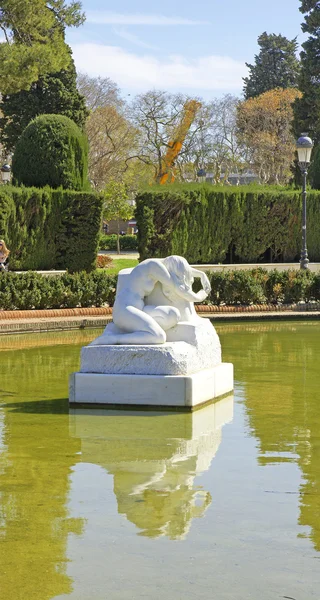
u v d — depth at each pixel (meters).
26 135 34.56
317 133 55.75
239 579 5.15
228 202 33.62
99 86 71.00
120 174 70.69
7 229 29.94
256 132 79.94
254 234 34.50
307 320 24.38
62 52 42.56
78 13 44.03
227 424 9.59
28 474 7.45
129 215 58.09
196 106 71.31
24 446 8.55
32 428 9.42
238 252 34.50
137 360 10.63
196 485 7.06
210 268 31.30
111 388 10.59
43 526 6.07
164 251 32.22
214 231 33.41
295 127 56.72
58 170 34.06
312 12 56.09
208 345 11.34
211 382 11.00
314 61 56.44
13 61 36.88
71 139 34.38
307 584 5.08
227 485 7.06
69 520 6.20
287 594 4.94
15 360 15.30
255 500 6.64
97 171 68.50
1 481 7.23
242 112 81.06
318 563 5.39
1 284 23.02
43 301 23.75
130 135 70.62
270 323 23.33
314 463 7.78
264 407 10.65
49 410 10.52
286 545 5.69
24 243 30.75
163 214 31.98
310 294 27.38
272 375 13.33
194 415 10.15
